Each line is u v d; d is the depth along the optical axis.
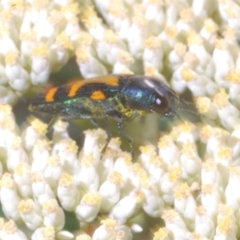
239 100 0.12
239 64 0.12
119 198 0.11
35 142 0.11
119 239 0.11
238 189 0.11
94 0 0.12
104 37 0.12
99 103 0.11
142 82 0.11
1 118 0.11
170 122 0.11
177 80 0.12
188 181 0.11
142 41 0.12
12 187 0.11
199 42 0.12
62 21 0.12
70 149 0.11
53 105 0.11
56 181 0.11
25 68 0.11
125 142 0.11
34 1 0.12
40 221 0.11
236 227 0.11
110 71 0.12
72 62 0.12
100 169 0.11
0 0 0.12
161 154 0.11
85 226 0.11
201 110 0.11
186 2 0.12
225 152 0.11
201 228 0.11
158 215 0.11
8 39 0.11
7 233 0.11
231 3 0.12
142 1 0.12
